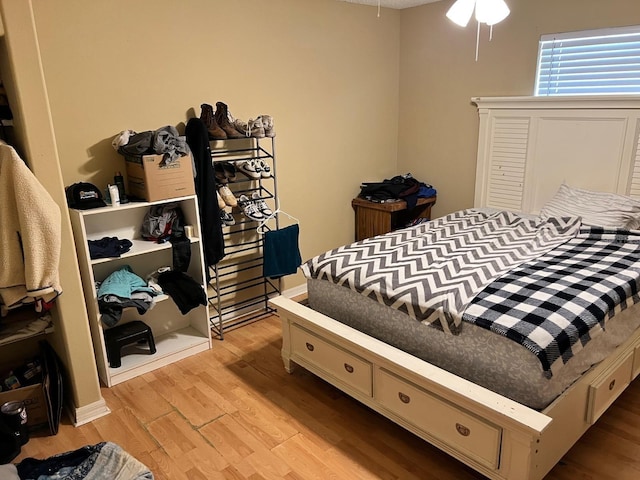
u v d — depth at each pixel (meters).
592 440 2.19
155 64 2.90
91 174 2.77
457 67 3.98
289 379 2.79
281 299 2.80
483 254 2.65
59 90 2.59
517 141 3.71
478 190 4.02
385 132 4.43
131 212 2.93
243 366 2.94
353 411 2.47
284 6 3.43
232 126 3.08
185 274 3.00
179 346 3.05
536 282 2.20
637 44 3.08
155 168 2.65
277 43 3.45
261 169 3.29
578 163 3.42
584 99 3.28
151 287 2.84
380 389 2.23
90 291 2.58
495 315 1.92
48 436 2.33
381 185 4.11
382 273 2.41
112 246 2.69
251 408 2.52
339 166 4.11
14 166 1.94
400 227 4.29
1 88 2.22
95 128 2.74
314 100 3.79
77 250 2.56
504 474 1.78
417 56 4.23
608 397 2.12
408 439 2.25
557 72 3.47
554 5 3.36
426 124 4.30
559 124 3.46
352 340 2.28
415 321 2.20
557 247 2.77
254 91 3.40
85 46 2.63
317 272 2.65
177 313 3.28
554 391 1.81
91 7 2.61
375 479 2.01
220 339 3.29
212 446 2.23
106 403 2.58
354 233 4.39
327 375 2.55
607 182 3.31
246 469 2.08
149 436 2.31
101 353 2.68
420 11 4.11
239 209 3.33
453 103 4.07
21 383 2.42
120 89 2.79
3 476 1.83
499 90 3.77
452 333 2.02
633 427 2.26
